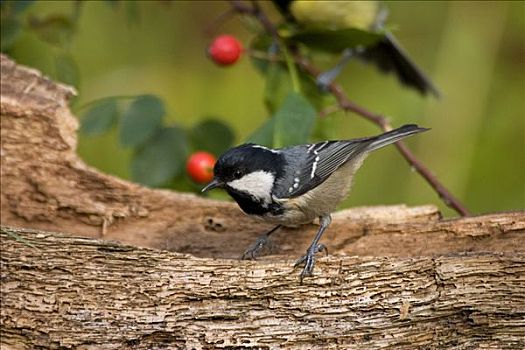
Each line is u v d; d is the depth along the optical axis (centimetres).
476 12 1175
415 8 1203
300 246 866
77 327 715
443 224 817
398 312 713
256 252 862
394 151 1178
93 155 1172
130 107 955
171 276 720
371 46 1126
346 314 715
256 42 1034
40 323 716
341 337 715
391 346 714
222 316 715
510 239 785
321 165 830
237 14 1074
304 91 1046
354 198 1162
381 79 1243
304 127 907
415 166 974
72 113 957
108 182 881
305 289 718
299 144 894
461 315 718
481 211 1169
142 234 880
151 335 715
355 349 715
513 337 717
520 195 1169
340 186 845
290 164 827
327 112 998
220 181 823
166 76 1209
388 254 827
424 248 818
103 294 719
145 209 884
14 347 718
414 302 713
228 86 1220
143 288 718
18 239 723
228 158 816
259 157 820
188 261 725
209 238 878
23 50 1106
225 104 1216
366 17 1061
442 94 1167
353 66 1263
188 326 714
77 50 1176
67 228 880
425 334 716
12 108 853
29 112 857
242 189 818
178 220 888
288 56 984
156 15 1205
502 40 1180
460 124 1177
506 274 713
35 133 864
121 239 879
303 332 714
